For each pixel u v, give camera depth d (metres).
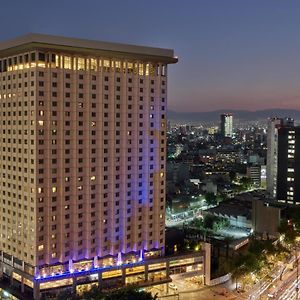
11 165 184.62
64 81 178.12
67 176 181.38
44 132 175.12
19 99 178.88
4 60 186.62
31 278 174.88
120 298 154.00
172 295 190.88
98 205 189.38
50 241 178.75
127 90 193.38
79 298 177.25
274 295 194.88
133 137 196.88
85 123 184.38
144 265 196.25
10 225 186.88
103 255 191.25
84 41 179.12
